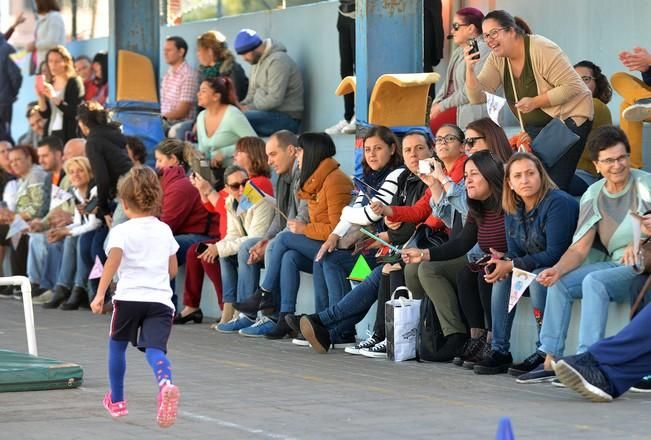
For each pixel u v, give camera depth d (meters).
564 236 18.70
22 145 33.31
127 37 34.44
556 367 16.39
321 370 19.88
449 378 18.92
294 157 24.67
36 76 40.12
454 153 20.95
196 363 20.77
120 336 15.23
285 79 31.45
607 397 16.44
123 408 15.34
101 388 17.89
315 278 23.16
